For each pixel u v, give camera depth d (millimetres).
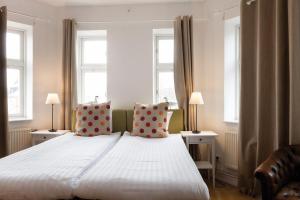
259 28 2605
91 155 2082
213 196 2795
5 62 3158
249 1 2783
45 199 1466
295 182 2002
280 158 2035
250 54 2816
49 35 3715
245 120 2822
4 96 3145
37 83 3625
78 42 4020
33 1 3545
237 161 3059
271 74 2574
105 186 1449
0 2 3248
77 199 1479
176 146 2484
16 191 1468
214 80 3473
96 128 3191
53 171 1626
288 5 2311
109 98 3732
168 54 3924
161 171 1624
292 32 2260
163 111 3174
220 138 3402
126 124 3566
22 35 3664
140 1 3607
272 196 1778
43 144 2545
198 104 3410
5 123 3139
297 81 2258
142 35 3699
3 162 1838
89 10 3742
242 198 2727
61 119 3641
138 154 2127
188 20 3498
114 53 3729
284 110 2396
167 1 3605
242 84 2828
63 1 3598
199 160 3459
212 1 3457
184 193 1398
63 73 3646
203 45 3619
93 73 4051
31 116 3609
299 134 2266
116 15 3719
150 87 3701
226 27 3303
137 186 1435
